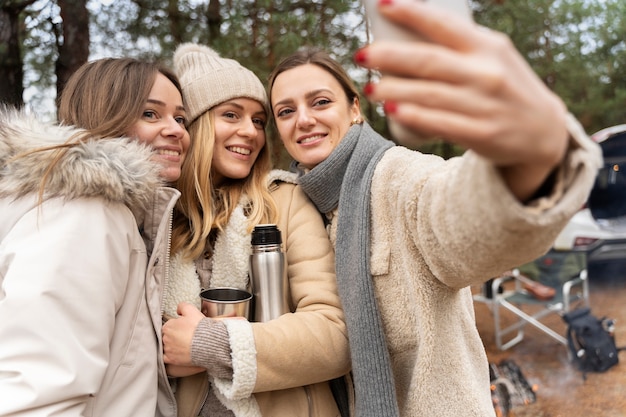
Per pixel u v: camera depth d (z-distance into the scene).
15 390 0.91
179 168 1.45
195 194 1.52
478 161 0.61
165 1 3.78
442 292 1.15
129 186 1.11
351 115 1.57
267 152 1.69
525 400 3.46
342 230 1.30
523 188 0.58
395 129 0.51
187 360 1.18
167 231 1.25
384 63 0.47
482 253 0.71
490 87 0.45
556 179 0.58
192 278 1.40
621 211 5.79
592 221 5.32
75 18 3.58
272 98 1.60
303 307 1.32
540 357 4.46
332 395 1.40
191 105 1.57
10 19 3.40
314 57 1.55
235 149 1.58
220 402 1.29
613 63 7.61
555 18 5.91
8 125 1.17
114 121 1.29
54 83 3.88
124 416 1.08
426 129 0.47
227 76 1.57
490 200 0.60
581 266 4.41
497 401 3.34
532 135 0.49
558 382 3.94
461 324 1.32
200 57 1.65
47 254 0.98
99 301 1.01
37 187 1.08
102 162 1.08
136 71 1.37
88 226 1.04
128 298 1.14
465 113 0.46
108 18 3.79
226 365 1.17
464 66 0.45
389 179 1.21
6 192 1.10
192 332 1.19
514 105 0.47
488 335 5.08
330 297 1.32
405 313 1.20
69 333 0.96
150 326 1.19
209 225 1.44
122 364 1.11
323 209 1.46
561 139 0.51
